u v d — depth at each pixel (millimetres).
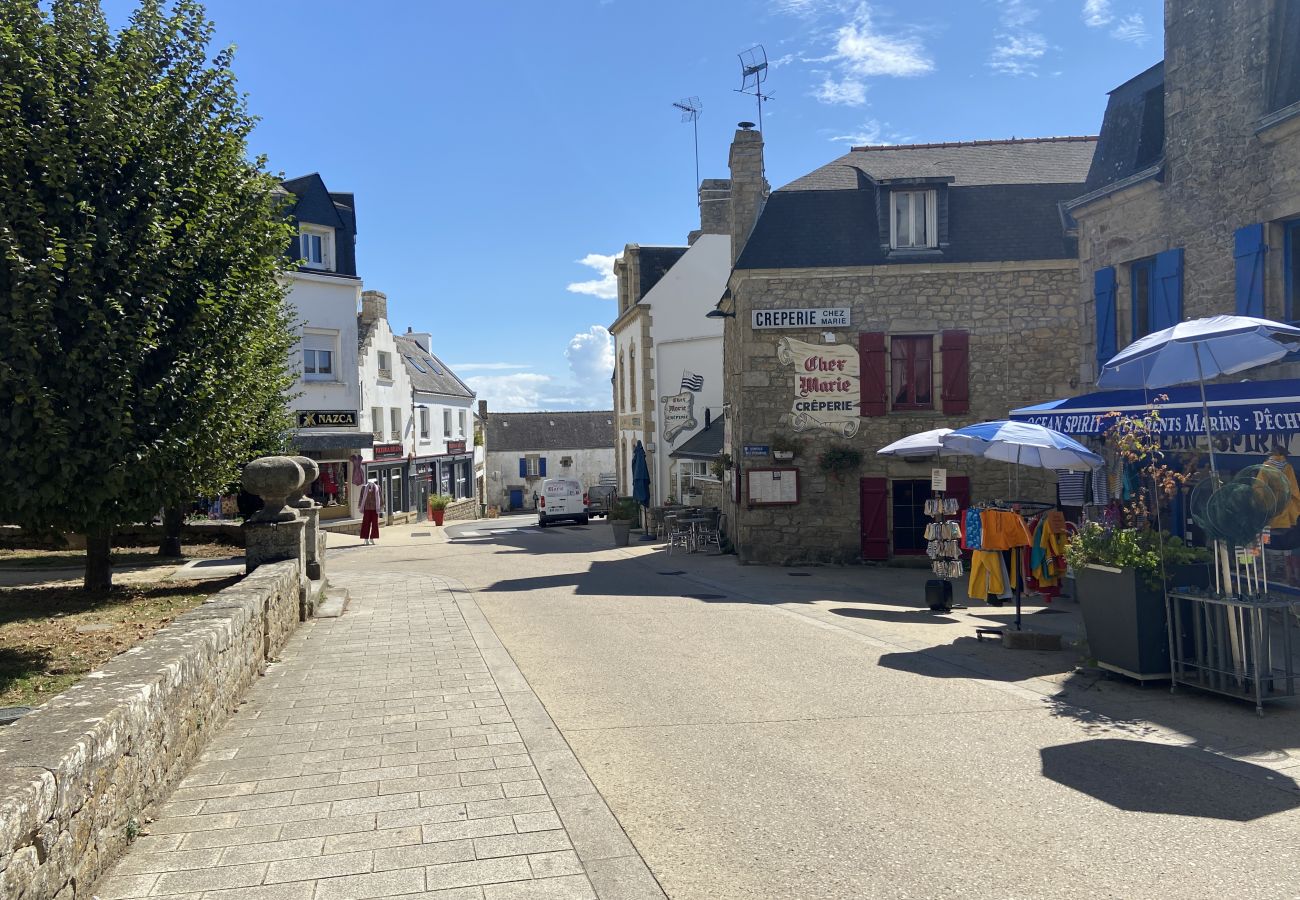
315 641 9172
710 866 3875
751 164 19062
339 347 29766
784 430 17219
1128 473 11117
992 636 9414
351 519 31406
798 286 17141
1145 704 6441
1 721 4898
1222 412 8453
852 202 17484
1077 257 16609
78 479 7152
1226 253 10539
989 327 16891
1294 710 6184
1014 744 5535
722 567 17156
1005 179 17797
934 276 16953
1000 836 4145
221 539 20219
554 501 34281
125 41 7879
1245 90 10234
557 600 12547
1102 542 7227
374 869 3836
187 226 7934
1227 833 4137
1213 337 6898
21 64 6996
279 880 3721
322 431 29188
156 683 4488
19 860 2828
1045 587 10742
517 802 4613
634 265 31500
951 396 16891
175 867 3828
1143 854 3926
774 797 4680
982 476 16953
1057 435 9344
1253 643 6133
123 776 3971
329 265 29344
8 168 6789
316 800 4641
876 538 17078
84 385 7070
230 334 8406
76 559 16203
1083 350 13273
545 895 3611
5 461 6742
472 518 47938
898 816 4402
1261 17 10031
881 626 10211
